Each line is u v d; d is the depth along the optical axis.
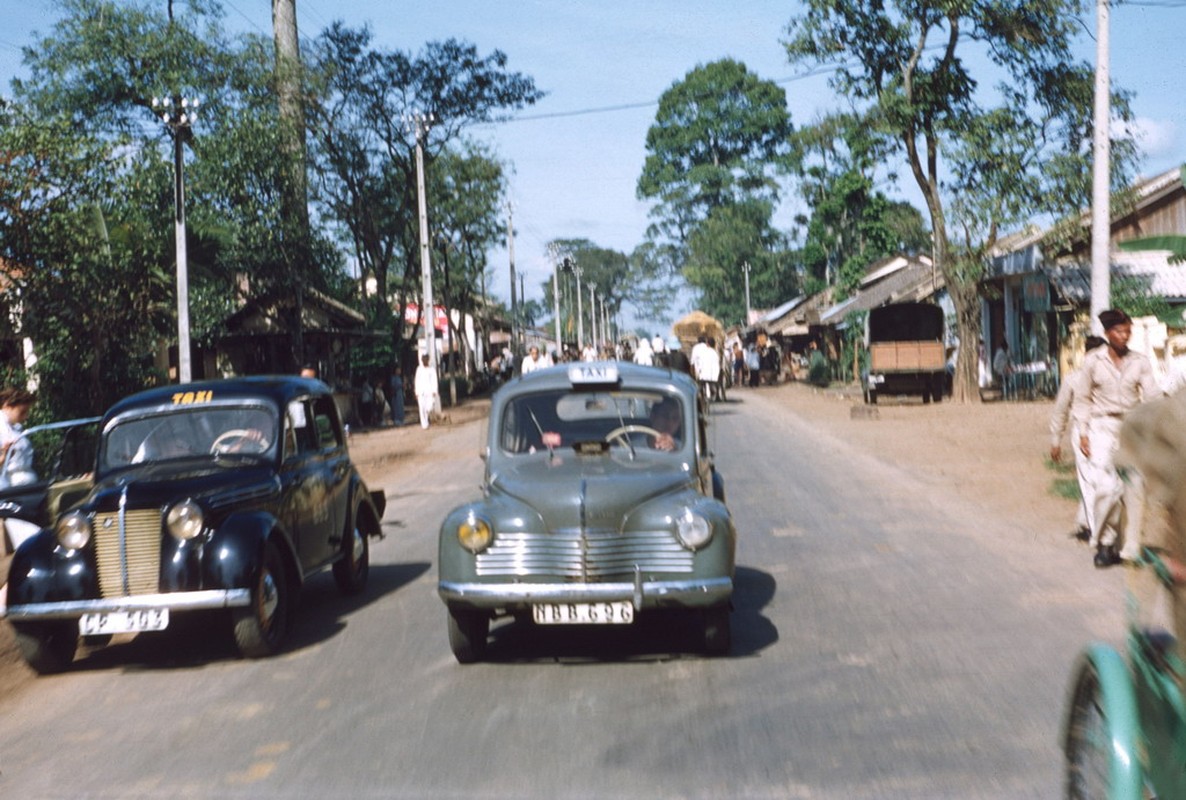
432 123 37.62
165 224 29.11
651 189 104.69
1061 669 6.88
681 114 104.19
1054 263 32.59
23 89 35.53
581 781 5.34
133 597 7.68
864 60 32.19
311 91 36.72
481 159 50.50
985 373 40.56
